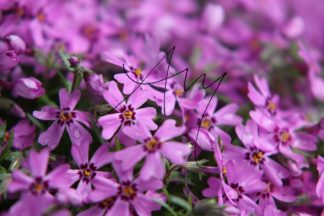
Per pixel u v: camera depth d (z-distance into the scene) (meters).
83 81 0.23
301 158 0.23
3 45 0.23
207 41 0.32
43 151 0.19
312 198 0.23
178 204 0.21
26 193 0.18
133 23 0.32
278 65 0.30
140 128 0.20
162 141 0.20
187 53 0.33
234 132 0.24
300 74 0.30
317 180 0.23
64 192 0.19
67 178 0.19
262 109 0.24
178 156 0.19
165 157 0.20
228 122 0.23
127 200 0.19
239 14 0.36
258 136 0.23
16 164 0.21
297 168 0.22
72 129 0.21
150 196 0.20
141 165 0.21
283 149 0.23
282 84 0.30
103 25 0.30
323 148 0.25
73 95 0.21
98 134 0.21
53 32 0.27
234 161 0.21
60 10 0.27
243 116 0.26
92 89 0.21
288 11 0.37
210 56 0.32
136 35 0.31
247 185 0.21
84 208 0.20
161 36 0.32
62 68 0.26
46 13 0.27
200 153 0.22
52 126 0.21
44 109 0.21
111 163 0.21
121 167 0.19
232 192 0.21
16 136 0.22
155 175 0.19
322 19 0.37
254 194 0.22
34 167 0.19
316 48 0.36
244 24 0.34
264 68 0.31
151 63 0.23
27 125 0.23
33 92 0.22
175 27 0.33
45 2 0.26
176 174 0.21
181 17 0.34
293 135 0.24
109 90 0.21
